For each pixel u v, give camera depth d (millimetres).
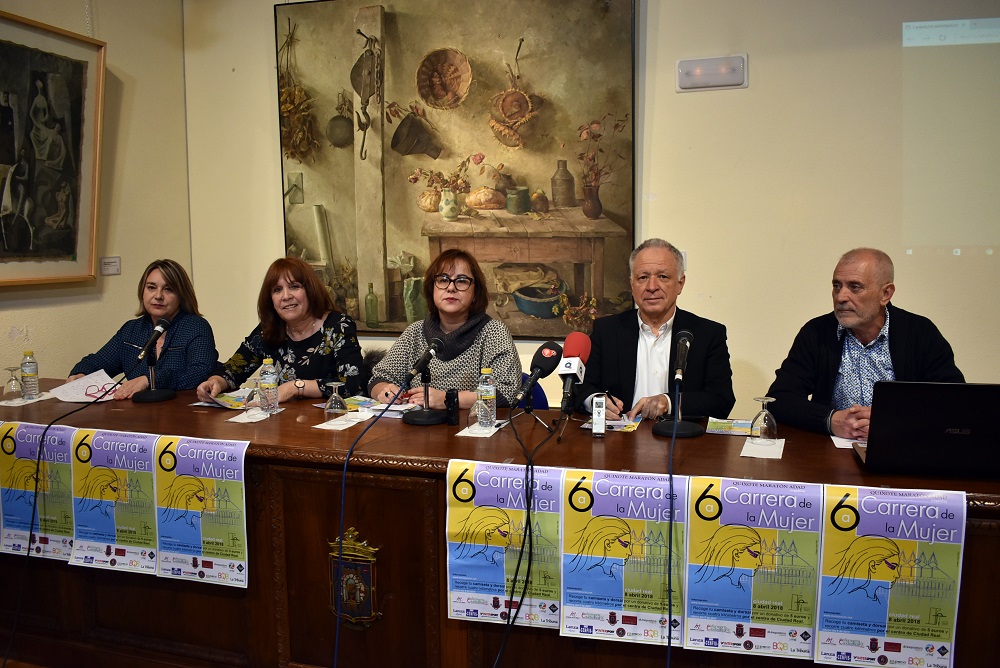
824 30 3580
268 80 4367
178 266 3352
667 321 2781
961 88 3461
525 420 2521
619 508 1886
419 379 2977
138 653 2436
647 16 3789
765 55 3660
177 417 2633
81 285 3883
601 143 3848
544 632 2010
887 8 3502
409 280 4207
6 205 3412
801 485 1792
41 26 3484
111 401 2939
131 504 2359
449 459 2043
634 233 3906
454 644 2098
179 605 2385
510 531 1965
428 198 4129
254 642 2303
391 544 2143
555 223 3963
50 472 2455
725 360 2709
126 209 4145
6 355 3506
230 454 2232
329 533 2205
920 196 3551
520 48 3900
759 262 3777
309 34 4199
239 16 4383
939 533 1726
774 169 3707
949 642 1754
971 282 3533
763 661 1872
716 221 3809
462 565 2016
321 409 2746
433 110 4062
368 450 2143
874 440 1880
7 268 3447
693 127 3787
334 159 4250
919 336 2520
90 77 3768
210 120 4504
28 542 2500
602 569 1915
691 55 3746
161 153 4371
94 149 3820
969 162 3482
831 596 1790
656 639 1896
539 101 3904
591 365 2834
